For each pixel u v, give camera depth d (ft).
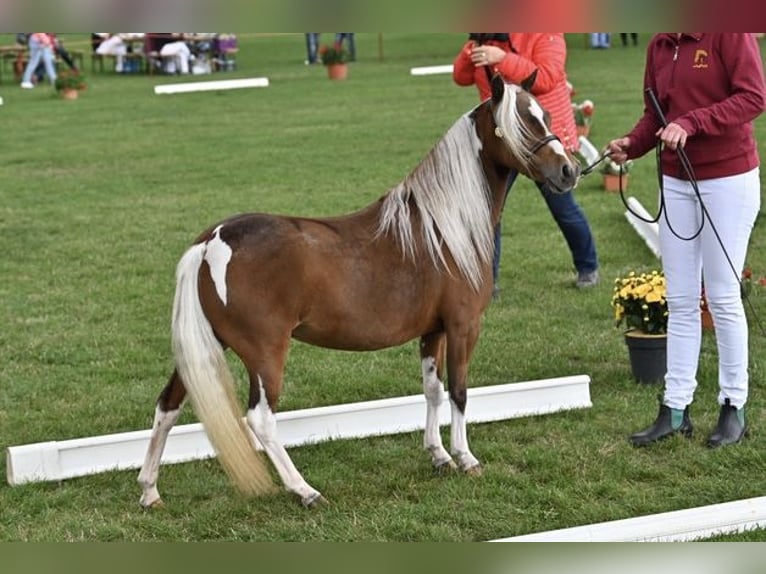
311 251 20.40
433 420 22.97
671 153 23.08
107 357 31.55
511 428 25.35
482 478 22.34
